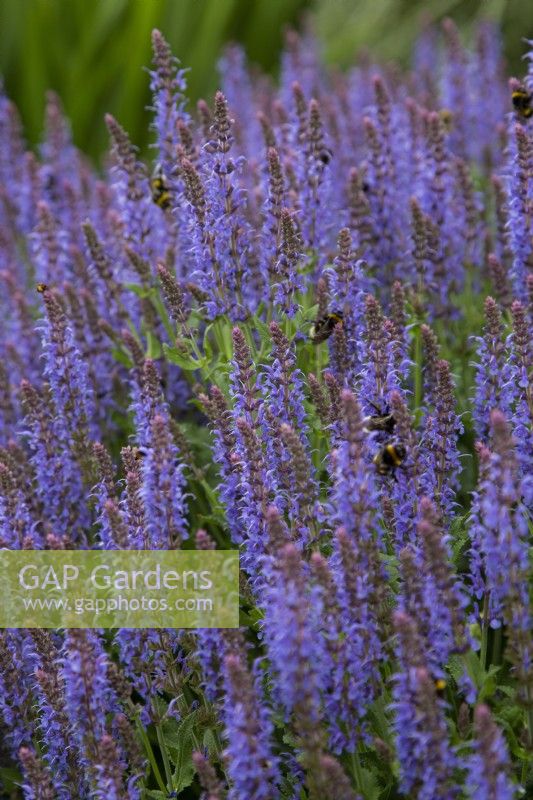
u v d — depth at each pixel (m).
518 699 6.50
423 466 7.46
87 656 6.69
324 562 6.14
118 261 11.42
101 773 6.75
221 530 9.69
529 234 9.40
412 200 10.06
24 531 8.16
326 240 10.26
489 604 7.02
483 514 6.49
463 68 14.61
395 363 8.50
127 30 18.89
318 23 21.33
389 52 20.70
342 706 6.38
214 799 6.07
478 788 5.87
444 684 6.30
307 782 6.44
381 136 11.21
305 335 9.14
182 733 7.42
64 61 19.53
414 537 7.47
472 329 10.76
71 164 14.47
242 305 9.06
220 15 19.33
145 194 10.73
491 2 20.58
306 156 10.02
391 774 6.90
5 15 19.66
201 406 9.11
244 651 6.48
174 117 10.49
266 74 20.80
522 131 9.12
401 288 9.12
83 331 10.65
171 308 9.05
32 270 13.34
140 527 7.19
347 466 6.39
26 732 7.91
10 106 14.67
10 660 7.72
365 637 6.41
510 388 8.11
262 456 7.36
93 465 9.34
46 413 9.25
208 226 8.84
